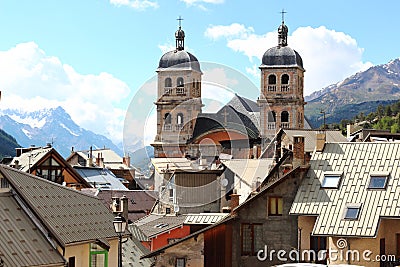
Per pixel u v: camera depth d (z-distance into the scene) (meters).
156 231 47.62
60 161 63.00
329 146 41.16
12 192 26.48
